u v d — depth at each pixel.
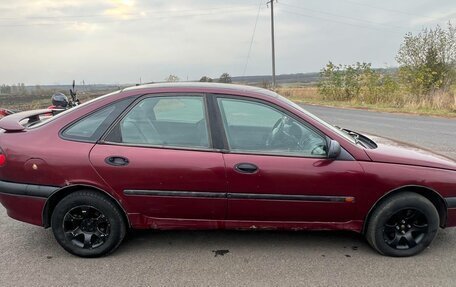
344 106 22.53
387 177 3.22
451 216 3.37
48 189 3.23
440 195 3.31
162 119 3.33
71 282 2.96
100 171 3.19
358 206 3.28
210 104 3.35
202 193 3.22
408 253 3.37
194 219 3.34
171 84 3.55
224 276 3.05
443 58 21.39
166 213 3.30
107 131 3.28
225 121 3.32
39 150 3.23
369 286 2.91
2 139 3.35
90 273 3.10
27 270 3.14
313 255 3.41
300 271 3.13
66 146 3.24
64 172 3.20
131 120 3.32
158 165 3.18
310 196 3.22
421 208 3.29
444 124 12.83
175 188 3.21
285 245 3.61
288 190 3.21
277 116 3.37
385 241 3.36
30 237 3.79
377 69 25.36
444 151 7.83
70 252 3.36
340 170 3.20
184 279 3.01
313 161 3.21
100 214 3.31
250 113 3.36
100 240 3.36
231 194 3.22
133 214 3.30
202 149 3.25
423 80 21.27
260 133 3.33
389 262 3.29
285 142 3.31
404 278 3.02
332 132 3.31
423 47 21.75
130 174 3.20
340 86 28.00
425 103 19.52
